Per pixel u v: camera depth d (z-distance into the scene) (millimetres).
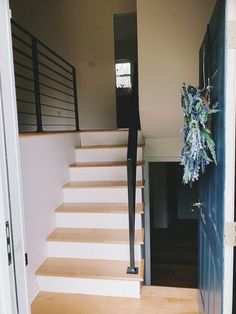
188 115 1410
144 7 2555
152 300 2203
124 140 3727
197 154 1341
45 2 4895
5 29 984
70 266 2383
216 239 1409
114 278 2205
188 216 5844
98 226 2729
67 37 4941
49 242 2525
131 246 2244
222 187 1242
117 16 4895
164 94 2650
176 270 4043
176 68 2590
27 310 1093
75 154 3512
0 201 957
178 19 2527
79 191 2988
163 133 3264
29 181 2217
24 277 1072
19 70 5000
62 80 5008
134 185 2188
